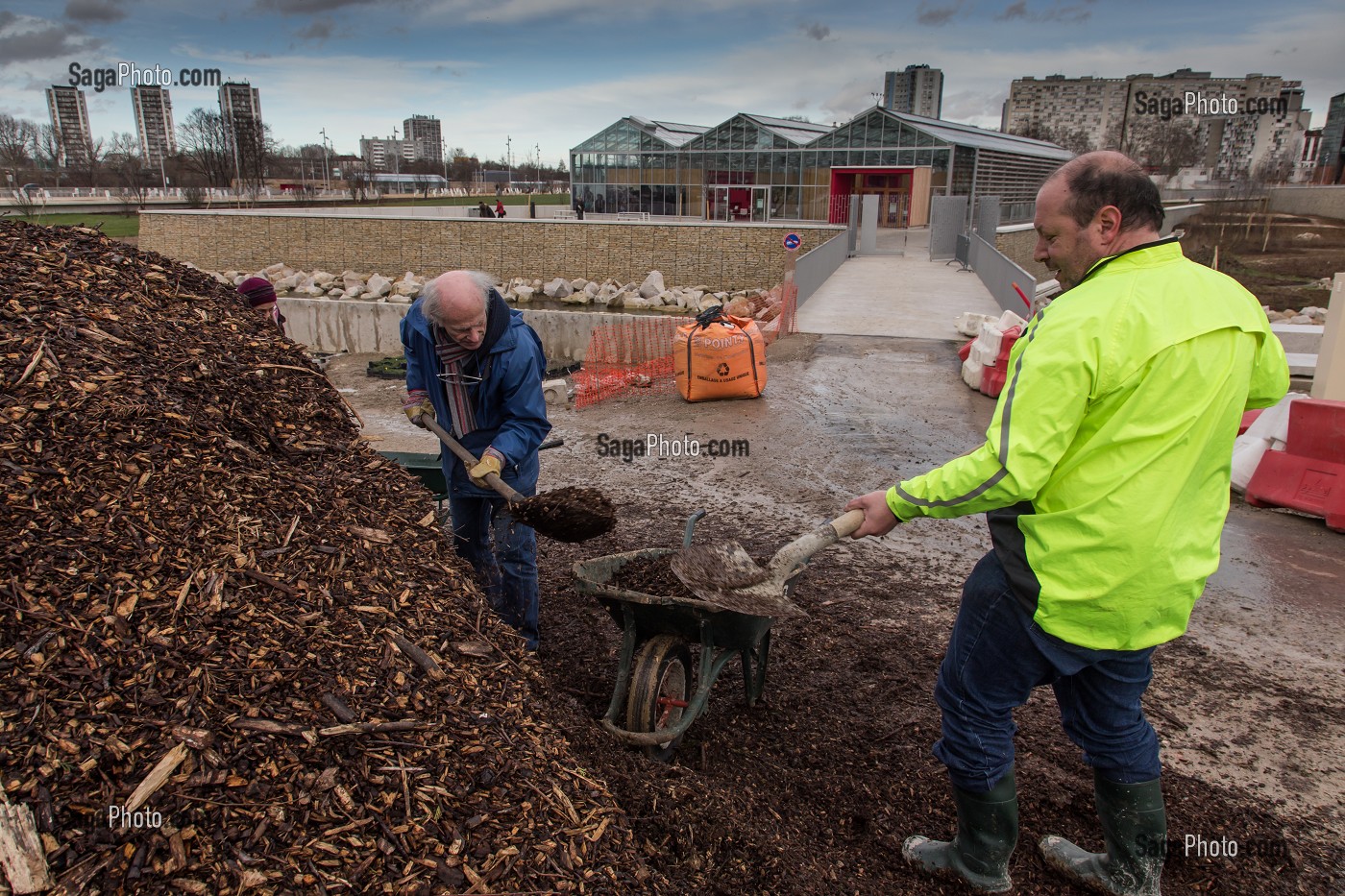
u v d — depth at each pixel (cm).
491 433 407
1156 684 431
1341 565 582
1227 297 231
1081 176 234
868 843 314
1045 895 288
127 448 267
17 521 233
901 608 513
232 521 266
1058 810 330
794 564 271
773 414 988
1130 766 264
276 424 325
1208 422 227
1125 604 235
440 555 313
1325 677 440
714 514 680
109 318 312
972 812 278
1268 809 338
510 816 222
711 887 266
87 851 180
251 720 214
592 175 4338
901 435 898
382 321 1766
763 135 3978
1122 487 228
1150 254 232
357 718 227
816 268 2009
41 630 212
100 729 199
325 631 248
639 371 1248
